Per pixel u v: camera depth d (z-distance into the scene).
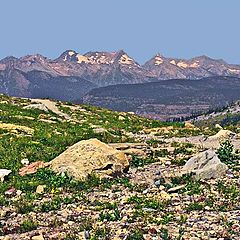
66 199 28.61
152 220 23.17
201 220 23.09
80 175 33.22
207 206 25.89
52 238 21.22
